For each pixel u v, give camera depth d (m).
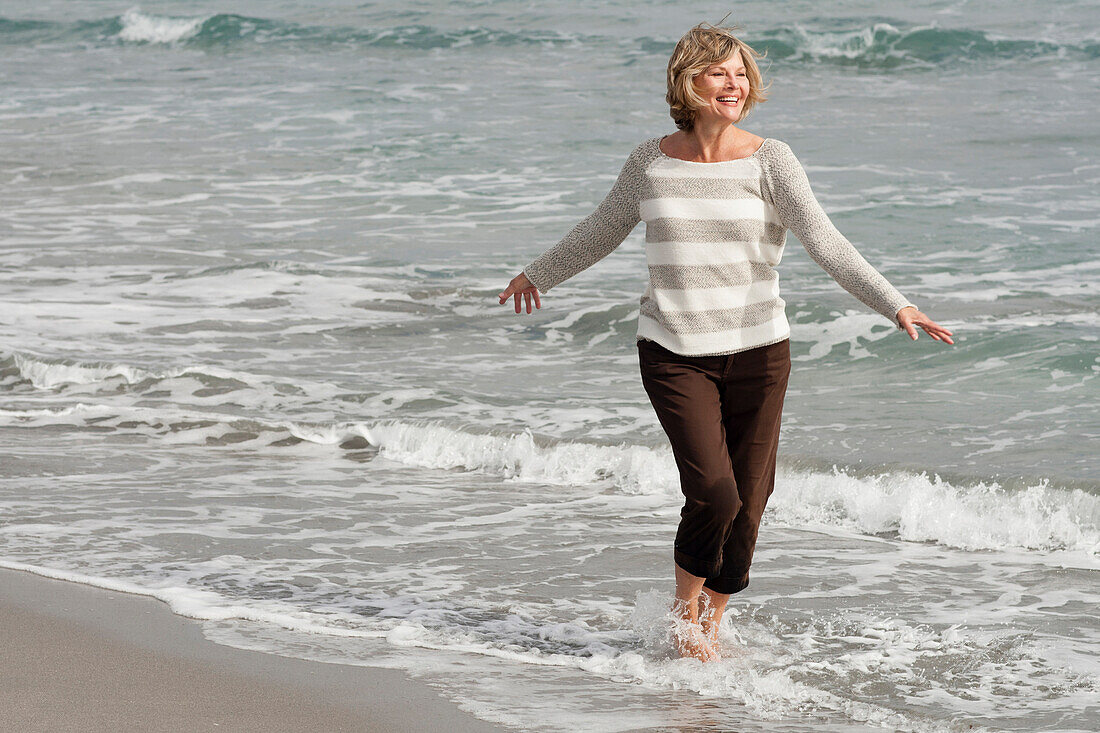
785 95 38.28
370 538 9.18
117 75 44.44
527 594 7.87
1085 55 42.44
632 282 19.47
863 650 6.83
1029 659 6.65
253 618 7.25
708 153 5.90
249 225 24.06
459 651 6.76
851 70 42.56
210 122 35.16
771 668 6.54
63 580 7.96
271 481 10.94
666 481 10.62
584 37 46.88
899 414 12.43
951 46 43.66
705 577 6.25
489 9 53.66
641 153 6.06
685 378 6.01
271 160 30.17
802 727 5.71
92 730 5.46
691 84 5.73
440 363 15.31
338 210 25.28
